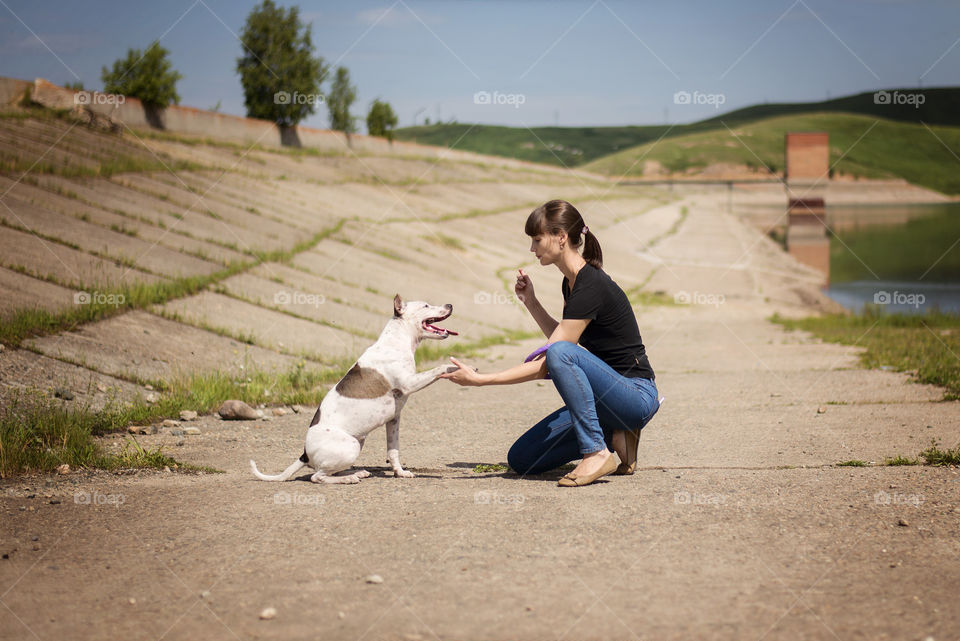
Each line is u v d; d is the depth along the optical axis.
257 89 39.38
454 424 7.46
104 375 8.50
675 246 41.81
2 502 4.59
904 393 8.80
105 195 16.97
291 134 39.94
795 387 9.53
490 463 5.80
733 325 20.56
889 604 2.95
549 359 4.80
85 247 13.11
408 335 5.38
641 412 5.00
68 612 3.02
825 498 4.42
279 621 2.90
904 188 153.50
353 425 5.13
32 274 11.05
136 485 5.11
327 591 3.18
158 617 2.96
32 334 9.05
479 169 51.84
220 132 35.25
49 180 16.52
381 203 30.19
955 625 2.75
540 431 5.22
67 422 6.39
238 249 16.45
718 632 2.74
